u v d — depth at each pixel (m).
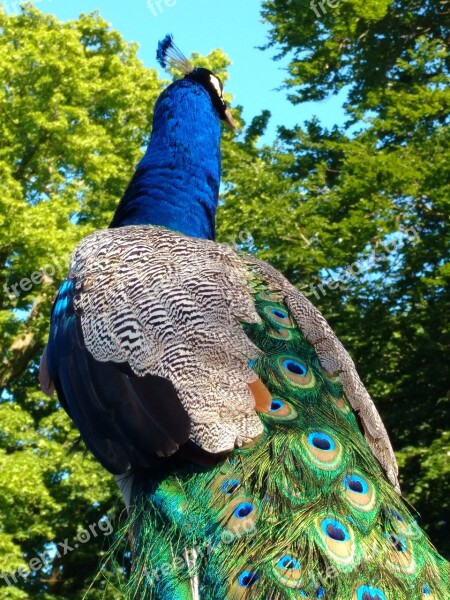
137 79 21.55
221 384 3.90
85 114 18.72
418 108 14.59
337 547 3.54
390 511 3.81
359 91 17.08
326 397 4.26
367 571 3.51
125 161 20.30
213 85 6.29
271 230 14.77
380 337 14.91
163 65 6.69
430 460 12.39
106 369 4.12
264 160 17.53
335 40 16.59
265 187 15.85
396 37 16.91
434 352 14.66
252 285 4.71
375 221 13.61
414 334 14.81
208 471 3.76
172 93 6.10
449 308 14.41
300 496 3.71
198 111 6.01
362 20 16.09
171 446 3.76
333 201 14.70
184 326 4.14
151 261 4.58
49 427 17.25
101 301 4.41
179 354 4.01
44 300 18.69
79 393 4.23
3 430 16.16
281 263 14.37
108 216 18.72
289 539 3.52
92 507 16.88
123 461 3.88
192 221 5.70
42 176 18.88
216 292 4.36
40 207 17.30
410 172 13.74
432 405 14.48
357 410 4.30
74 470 16.12
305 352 4.46
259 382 3.98
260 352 4.22
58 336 4.65
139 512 3.76
